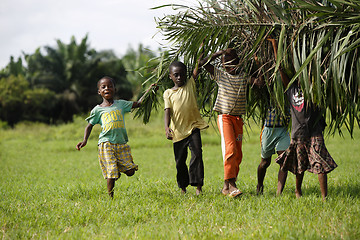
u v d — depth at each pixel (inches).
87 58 3137.3
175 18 346.0
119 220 309.6
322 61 327.0
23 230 291.0
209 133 1411.2
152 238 257.3
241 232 264.5
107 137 400.8
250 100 412.5
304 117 342.6
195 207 349.4
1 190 492.4
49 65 3102.9
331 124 352.5
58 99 3006.9
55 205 378.9
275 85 350.0
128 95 2751.0
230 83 382.3
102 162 404.8
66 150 1234.0
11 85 2955.2
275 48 339.0
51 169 800.3
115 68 2987.2
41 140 1644.9
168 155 1008.2
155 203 361.4
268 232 256.5
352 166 625.9
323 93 326.6
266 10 348.2
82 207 357.1
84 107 3065.9
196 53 389.4
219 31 349.1
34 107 2982.3
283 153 362.9
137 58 2891.2
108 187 403.2
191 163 398.3
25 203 394.0
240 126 393.1
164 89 418.3
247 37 356.8
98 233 282.2
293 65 338.6
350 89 319.3
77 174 705.6
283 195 379.6
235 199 371.6
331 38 315.3
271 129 392.5
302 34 327.0
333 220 281.3
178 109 394.0
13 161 976.9
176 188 455.8
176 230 273.4
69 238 266.4
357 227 260.8
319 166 338.6
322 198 351.9
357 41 283.3
